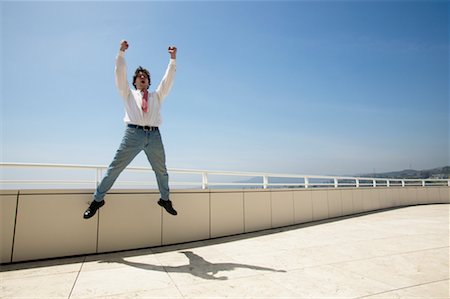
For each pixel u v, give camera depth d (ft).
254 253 13.97
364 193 33.68
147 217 15.61
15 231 12.42
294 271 10.94
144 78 12.69
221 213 18.86
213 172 19.13
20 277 10.23
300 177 25.59
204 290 8.89
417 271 10.94
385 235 18.72
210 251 14.46
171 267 11.50
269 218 21.95
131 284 9.45
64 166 13.69
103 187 12.29
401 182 41.06
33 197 12.92
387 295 8.53
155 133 12.39
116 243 14.51
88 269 11.24
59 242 13.20
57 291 8.82
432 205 42.27
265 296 8.41
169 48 13.01
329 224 24.17
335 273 10.69
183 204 17.21
